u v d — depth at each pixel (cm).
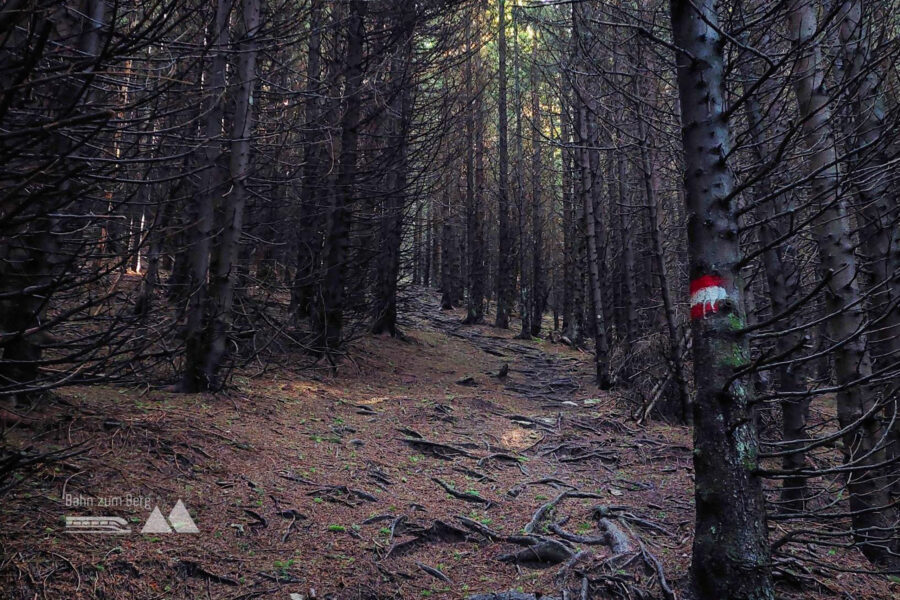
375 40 1104
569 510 532
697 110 312
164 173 599
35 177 186
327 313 1054
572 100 1130
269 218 1158
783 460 536
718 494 285
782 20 402
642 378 1014
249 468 495
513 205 2598
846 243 436
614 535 445
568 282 2344
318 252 1170
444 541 446
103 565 316
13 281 371
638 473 682
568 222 2141
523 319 2061
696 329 307
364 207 1253
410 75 1109
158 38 210
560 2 317
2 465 236
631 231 1299
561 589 365
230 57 698
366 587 354
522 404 1053
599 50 788
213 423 571
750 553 275
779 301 586
